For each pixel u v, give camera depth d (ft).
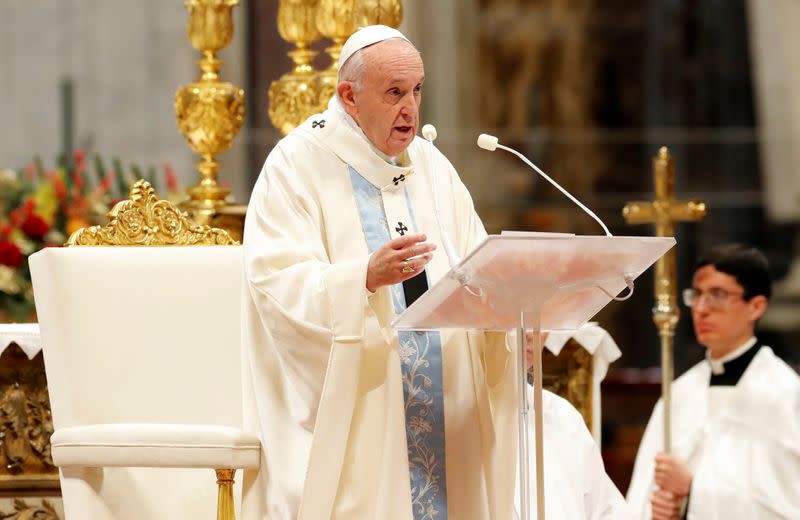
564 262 47.60
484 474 55.52
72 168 96.53
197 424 60.44
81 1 154.81
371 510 53.26
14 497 66.49
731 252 73.92
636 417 117.39
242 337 57.36
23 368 66.08
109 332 60.85
